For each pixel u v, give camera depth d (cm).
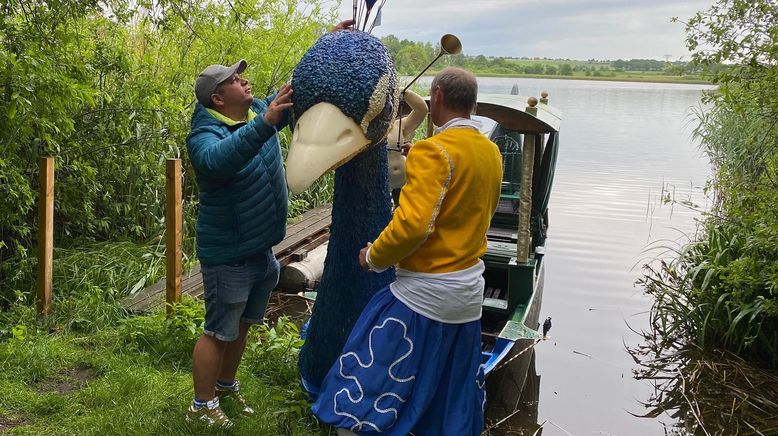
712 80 461
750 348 517
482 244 277
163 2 541
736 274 473
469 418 272
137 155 600
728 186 573
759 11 434
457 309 268
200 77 312
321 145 267
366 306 288
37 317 440
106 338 416
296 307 564
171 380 369
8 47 461
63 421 324
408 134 363
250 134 281
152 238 603
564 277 700
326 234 696
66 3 488
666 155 1437
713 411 448
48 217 436
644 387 484
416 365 267
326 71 274
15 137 470
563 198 1034
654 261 742
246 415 341
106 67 560
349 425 267
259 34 772
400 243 258
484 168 268
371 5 312
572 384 488
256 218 310
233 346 339
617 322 593
